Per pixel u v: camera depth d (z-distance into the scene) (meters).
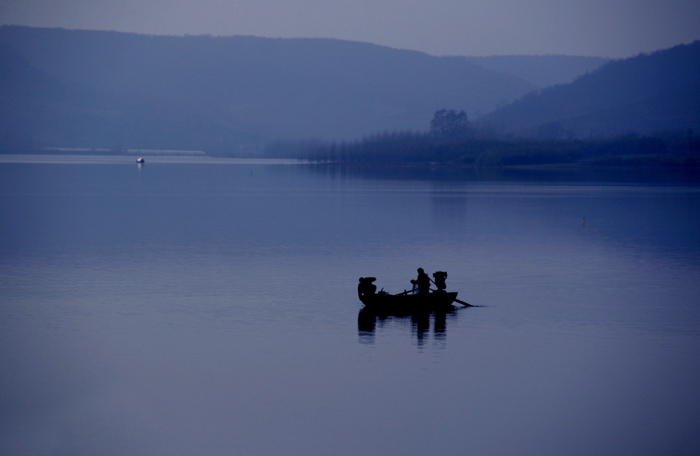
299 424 39.50
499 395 43.28
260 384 44.75
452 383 45.00
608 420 40.09
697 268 88.50
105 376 46.00
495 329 57.34
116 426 39.25
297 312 62.69
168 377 45.88
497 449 37.00
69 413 40.84
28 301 66.56
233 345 52.44
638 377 46.22
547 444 37.53
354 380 45.44
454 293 65.44
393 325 58.34
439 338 54.59
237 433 38.56
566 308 65.25
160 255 96.50
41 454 36.53
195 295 69.69
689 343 53.53
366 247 105.88
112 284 75.12
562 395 43.34
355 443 37.56
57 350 51.16
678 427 39.22
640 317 61.72
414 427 39.16
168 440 37.84
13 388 44.06
